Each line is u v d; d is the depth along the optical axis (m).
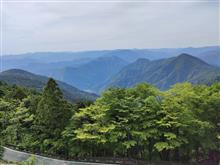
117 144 35.75
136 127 35.22
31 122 44.34
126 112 36.28
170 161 37.19
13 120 44.50
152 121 34.81
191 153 38.41
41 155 40.72
